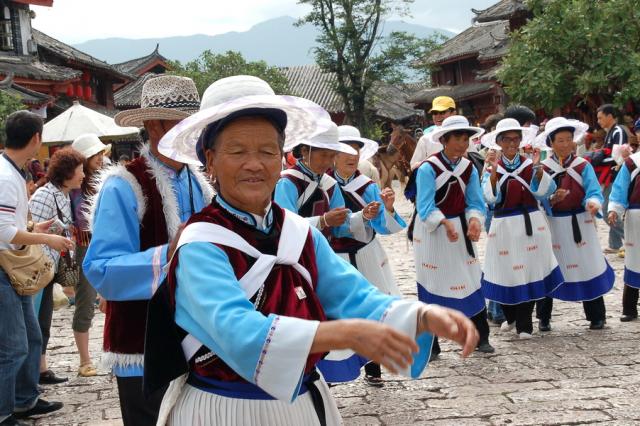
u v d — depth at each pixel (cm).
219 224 206
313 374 223
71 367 651
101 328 799
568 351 622
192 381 213
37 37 3133
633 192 696
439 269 627
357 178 566
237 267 203
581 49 1670
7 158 463
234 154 208
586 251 685
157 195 327
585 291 687
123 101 4841
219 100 219
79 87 3278
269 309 203
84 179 658
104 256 308
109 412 530
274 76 4494
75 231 641
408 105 5584
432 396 527
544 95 1695
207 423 206
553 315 763
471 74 4262
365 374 570
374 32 4203
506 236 663
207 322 193
